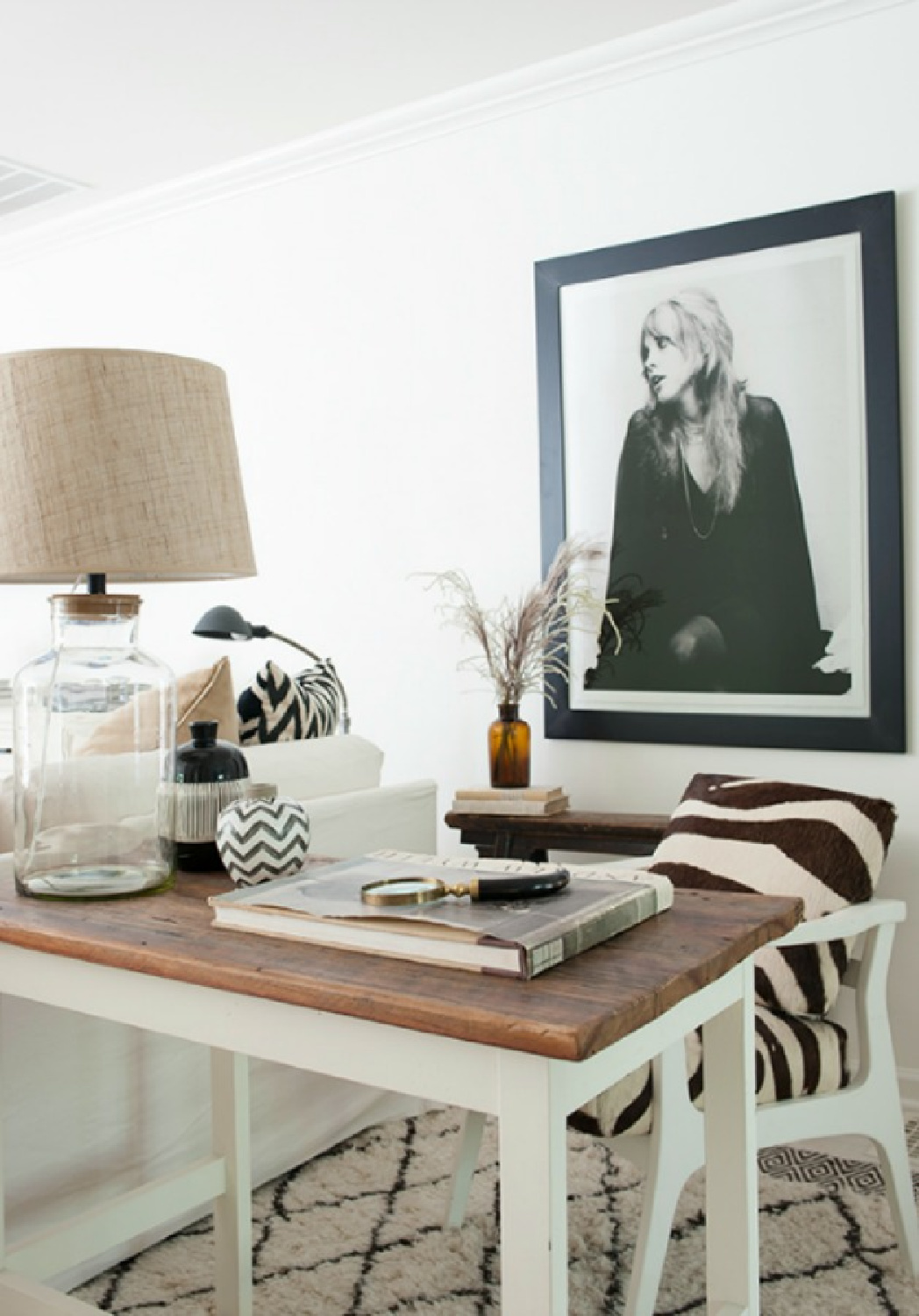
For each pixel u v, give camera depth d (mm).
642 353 3131
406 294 3578
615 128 3186
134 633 1571
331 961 1180
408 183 3559
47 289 4406
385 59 3176
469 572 3479
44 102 3385
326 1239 2158
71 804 1493
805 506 2926
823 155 2895
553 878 1296
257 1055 1204
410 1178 2408
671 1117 1776
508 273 3383
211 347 4004
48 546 1497
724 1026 1370
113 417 1513
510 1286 1032
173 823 1568
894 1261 2084
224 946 1246
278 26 2986
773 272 2943
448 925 1146
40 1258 1626
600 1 2898
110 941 1277
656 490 3123
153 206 4055
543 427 3285
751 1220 1372
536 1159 1015
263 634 3332
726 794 2459
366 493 3676
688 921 1324
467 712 3488
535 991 1067
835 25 2867
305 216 3773
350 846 2367
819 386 2896
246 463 3936
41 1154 1887
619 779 3223
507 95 3305
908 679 2824
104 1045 1980
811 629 2926
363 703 3688
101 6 2869
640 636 3152
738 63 2996
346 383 3705
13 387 1512
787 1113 1919
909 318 2805
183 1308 1931
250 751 2348
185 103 3414
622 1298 1961
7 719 4320
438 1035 1071
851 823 2234
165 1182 1784
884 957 2064
